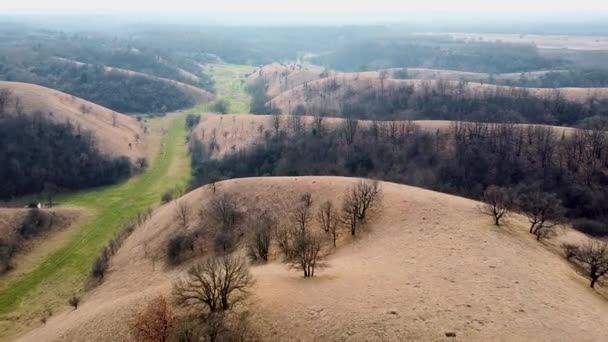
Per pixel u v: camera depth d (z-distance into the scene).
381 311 41.97
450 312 41.06
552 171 108.81
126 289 75.00
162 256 83.06
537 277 48.84
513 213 72.69
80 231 111.56
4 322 75.81
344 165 129.88
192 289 49.12
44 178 140.12
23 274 91.88
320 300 45.44
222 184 98.62
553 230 64.94
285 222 80.75
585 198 99.31
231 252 77.19
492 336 37.38
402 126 142.38
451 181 114.81
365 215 73.81
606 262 51.06
